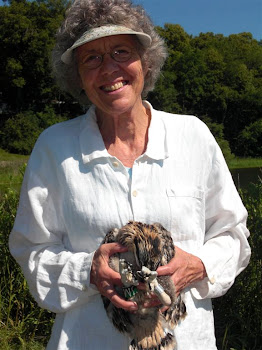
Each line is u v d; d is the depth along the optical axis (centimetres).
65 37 243
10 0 4834
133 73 232
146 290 195
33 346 422
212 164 243
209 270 226
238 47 6731
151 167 231
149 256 193
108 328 219
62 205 234
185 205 230
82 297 221
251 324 415
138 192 227
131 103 232
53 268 231
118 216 224
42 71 4500
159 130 240
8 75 4603
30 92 4788
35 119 4450
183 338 219
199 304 232
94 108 252
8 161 3369
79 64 240
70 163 234
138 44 239
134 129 242
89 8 233
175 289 207
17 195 515
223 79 5512
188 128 244
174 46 6162
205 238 247
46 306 229
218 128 4788
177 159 235
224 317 430
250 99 5294
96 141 235
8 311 438
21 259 244
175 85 5328
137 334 204
